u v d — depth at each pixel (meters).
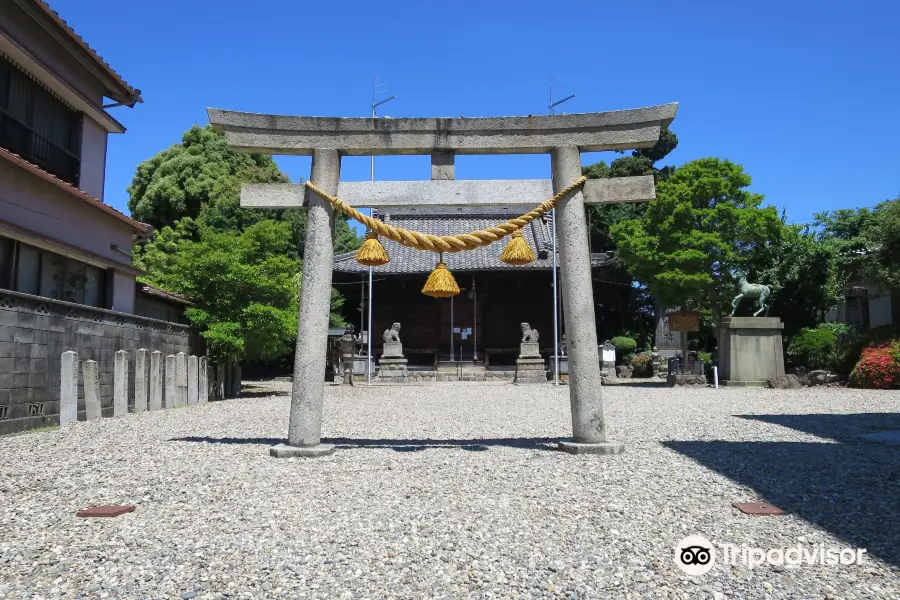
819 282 24.89
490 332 36.44
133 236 18.14
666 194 23.02
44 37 14.15
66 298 14.28
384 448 8.14
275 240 20.94
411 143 8.02
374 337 36.78
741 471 6.69
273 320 18.92
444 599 3.48
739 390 19.95
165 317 19.16
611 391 20.22
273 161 38.19
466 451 7.88
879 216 23.42
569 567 3.93
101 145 17.00
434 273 8.03
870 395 17.31
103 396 12.66
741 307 25.30
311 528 4.68
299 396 7.68
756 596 3.56
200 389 16.28
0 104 12.82
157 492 5.77
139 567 3.92
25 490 5.90
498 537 4.47
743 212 22.27
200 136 36.84
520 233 8.09
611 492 5.74
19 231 11.92
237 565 3.95
